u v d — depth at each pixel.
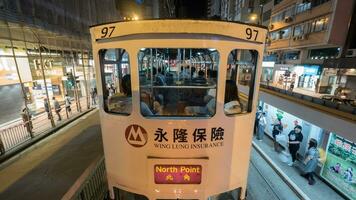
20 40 8.77
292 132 8.32
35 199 4.96
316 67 19.50
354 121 6.16
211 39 2.40
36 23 9.05
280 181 7.22
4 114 9.36
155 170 2.70
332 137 7.17
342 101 13.76
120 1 8.95
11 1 7.85
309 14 18.72
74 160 6.81
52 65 12.20
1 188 5.38
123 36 2.46
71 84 14.27
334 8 15.85
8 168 6.32
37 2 9.31
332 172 7.11
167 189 2.76
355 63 13.62
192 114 2.77
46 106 10.52
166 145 2.65
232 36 2.47
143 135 2.65
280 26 23.72
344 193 6.64
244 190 3.09
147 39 2.41
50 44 11.37
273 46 25.53
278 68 24.86
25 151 7.50
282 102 10.18
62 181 5.64
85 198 4.60
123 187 2.94
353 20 15.87
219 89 2.56
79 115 12.40
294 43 21.22
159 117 2.61
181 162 2.67
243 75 3.43
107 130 2.87
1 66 9.08
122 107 2.89
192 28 2.34
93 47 2.70
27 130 8.57
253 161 8.67
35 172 6.09
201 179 2.72
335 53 17.75
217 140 2.69
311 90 20.08
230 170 2.87
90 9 14.59
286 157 8.95
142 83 3.06
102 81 2.83
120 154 2.84
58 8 10.95
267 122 11.95
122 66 3.47
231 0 33.94
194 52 3.30
